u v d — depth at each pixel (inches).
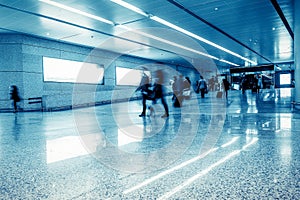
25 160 110.3
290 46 795.4
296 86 343.9
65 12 409.4
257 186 71.5
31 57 573.3
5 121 316.2
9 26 486.9
